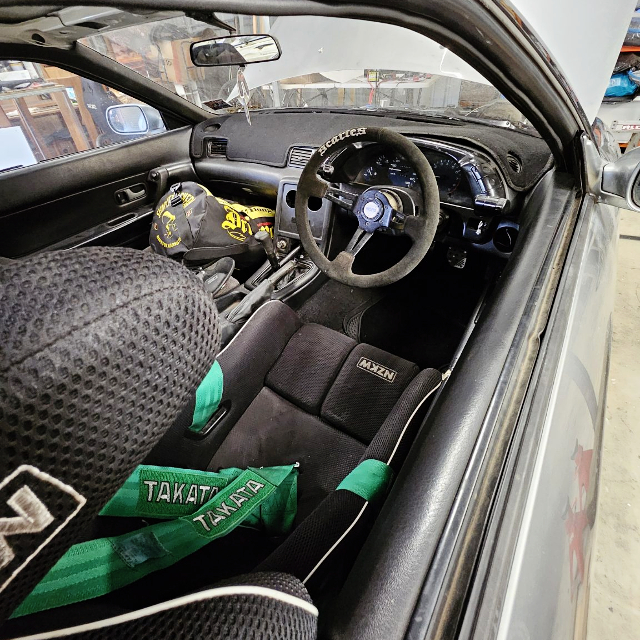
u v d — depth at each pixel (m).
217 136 1.74
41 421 0.21
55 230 1.43
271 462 0.98
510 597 0.39
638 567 1.16
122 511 0.55
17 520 0.21
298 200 1.05
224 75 1.63
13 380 0.20
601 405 0.91
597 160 0.93
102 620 0.28
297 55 1.52
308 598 0.35
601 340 0.95
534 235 0.80
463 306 1.70
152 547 0.48
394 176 1.37
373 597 0.35
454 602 0.35
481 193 1.15
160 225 1.54
